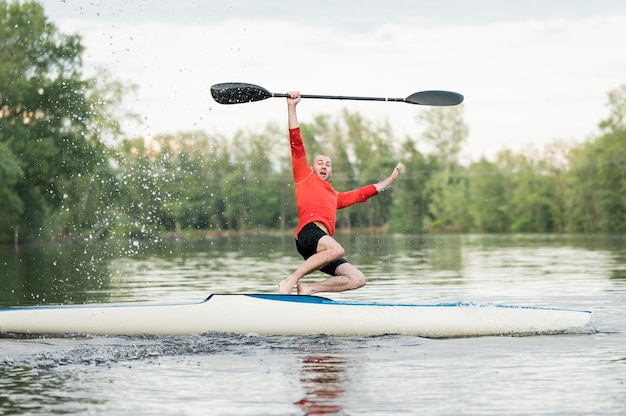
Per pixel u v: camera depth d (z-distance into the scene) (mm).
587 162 157625
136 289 26672
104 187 88500
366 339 14703
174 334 15195
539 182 176750
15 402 10203
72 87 83938
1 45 84562
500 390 10664
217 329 15195
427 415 9508
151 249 69188
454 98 19016
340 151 177375
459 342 14398
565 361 12555
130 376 11656
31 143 81688
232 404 10047
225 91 17328
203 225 151500
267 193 169125
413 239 104438
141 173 93375
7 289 26734
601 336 14984
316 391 10672
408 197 180000
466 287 26172
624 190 154625
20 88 82750
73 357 13102
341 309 15164
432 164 181000
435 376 11539
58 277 32781
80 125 84688
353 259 46531
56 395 10547
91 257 52625
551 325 15250
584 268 35656
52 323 15344
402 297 23047
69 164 83938
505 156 180500
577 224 164375
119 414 9672
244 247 74000
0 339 14961
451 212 178750
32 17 84625
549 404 9945
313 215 16547
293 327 15102
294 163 16828
